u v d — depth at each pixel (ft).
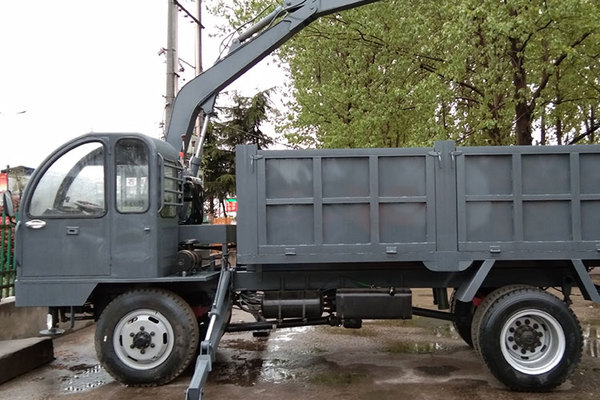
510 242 16.02
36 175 16.61
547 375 15.39
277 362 19.33
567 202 16.11
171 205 17.70
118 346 16.30
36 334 22.61
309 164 16.28
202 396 14.15
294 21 21.12
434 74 40.65
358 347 21.52
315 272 17.62
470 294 16.06
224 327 17.38
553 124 52.47
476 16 37.99
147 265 16.46
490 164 16.14
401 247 16.10
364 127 44.19
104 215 16.49
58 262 16.42
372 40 47.01
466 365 18.65
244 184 16.22
